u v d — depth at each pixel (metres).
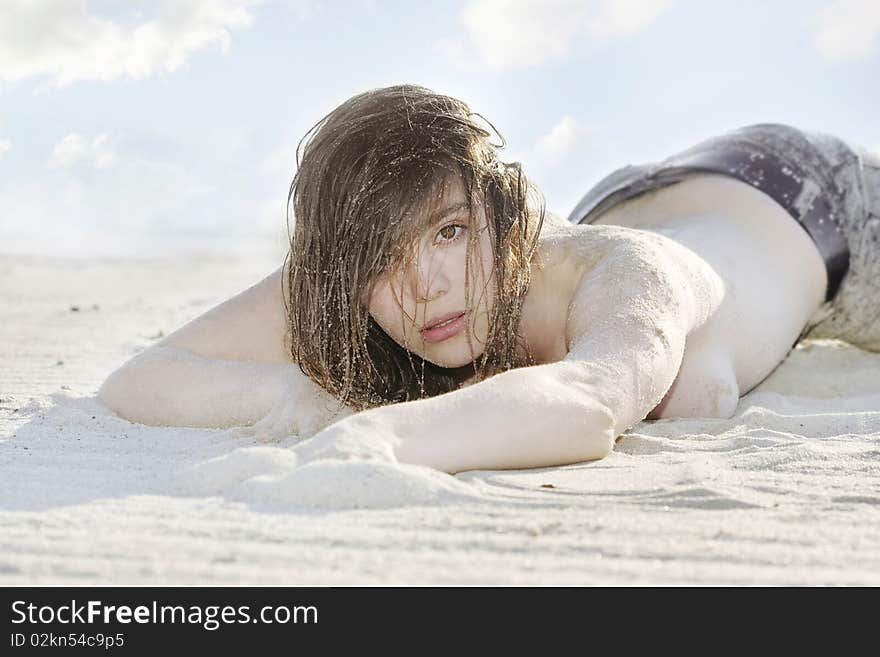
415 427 1.98
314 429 2.55
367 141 2.40
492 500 1.78
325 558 1.46
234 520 1.64
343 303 2.48
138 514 1.68
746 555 1.50
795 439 2.47
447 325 2.50
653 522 1.67
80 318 7.27
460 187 2.39
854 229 3.82
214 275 13.76
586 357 2.26
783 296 3.51
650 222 3.93
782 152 3.88
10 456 2.25
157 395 2.83
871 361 4.23
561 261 2.72
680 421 2.81
